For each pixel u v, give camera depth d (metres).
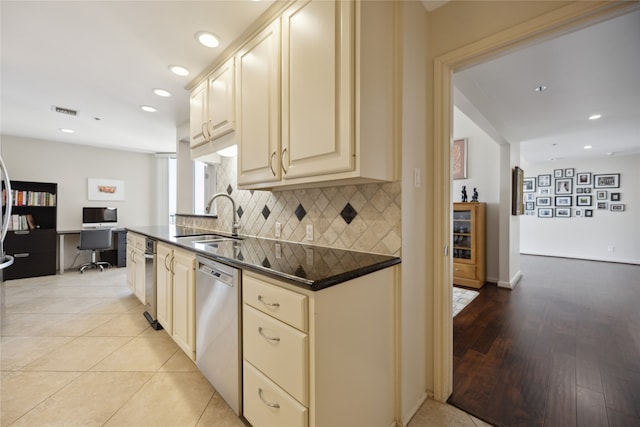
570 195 6.50
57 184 4.71
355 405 1.17
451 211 1.60
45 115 3.37
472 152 4.38
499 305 3.19
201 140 2.33
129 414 1.46
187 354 1.85
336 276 1.04
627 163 5.85
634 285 4.09
